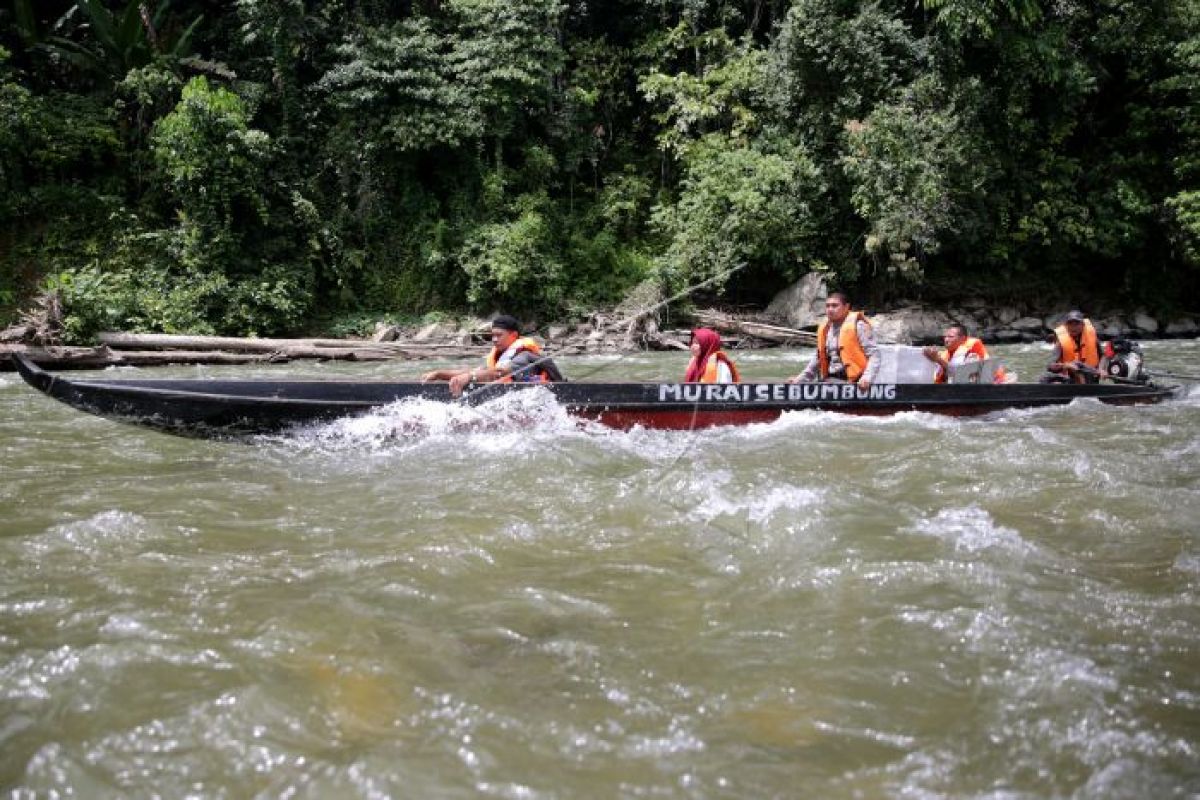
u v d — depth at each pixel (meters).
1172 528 4.39
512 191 21.44
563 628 3.31
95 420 7.88
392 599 3.55
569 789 2.36
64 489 5.29
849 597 3.55
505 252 19.06
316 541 4.29
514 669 2.99
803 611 3.44
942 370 8.20
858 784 2.38
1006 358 15.71
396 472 5.73
